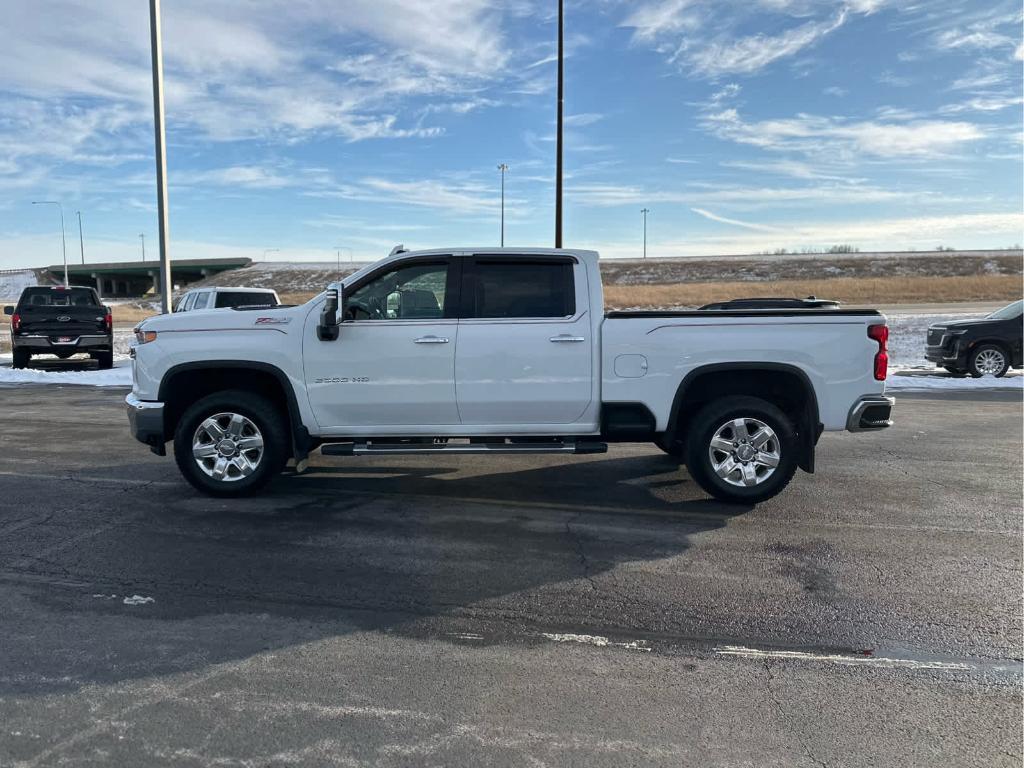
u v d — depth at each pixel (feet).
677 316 19.22
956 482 22.47
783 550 16.21
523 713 9.73
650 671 10.91
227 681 10.49
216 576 14.55
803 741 9.16
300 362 19.42
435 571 14.89
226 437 20.15
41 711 9.65
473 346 19.21
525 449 19.54
